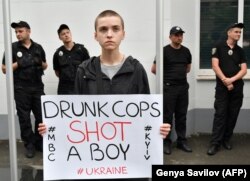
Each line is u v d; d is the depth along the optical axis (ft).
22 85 14.53
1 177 12.84
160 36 6.58
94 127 6.51
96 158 6.56
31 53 14.52
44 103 6.45
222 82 14.76
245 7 17.74
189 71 15.87
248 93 17.80
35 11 16.70
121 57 6.53
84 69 6.54
